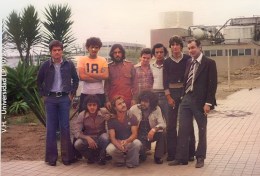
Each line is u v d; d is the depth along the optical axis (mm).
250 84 18531
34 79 10555
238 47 19469
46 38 8672
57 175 5488
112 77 6109
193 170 5516
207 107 5602
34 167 5852
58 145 6875
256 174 5262
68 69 6023
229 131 8188
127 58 7266
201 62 5660
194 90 5680
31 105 7422
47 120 6012
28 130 8352
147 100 5863
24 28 8633
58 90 5961
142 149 5820
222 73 20094
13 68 10586
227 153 6363
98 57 6148
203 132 5691
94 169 5734
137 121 5836
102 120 5961
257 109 11469
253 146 6793
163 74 5926
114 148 5688
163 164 5867
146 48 6105
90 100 5871
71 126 6488
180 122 5797
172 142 5984
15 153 6547
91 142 5777
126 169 5672
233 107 11992
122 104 5793
